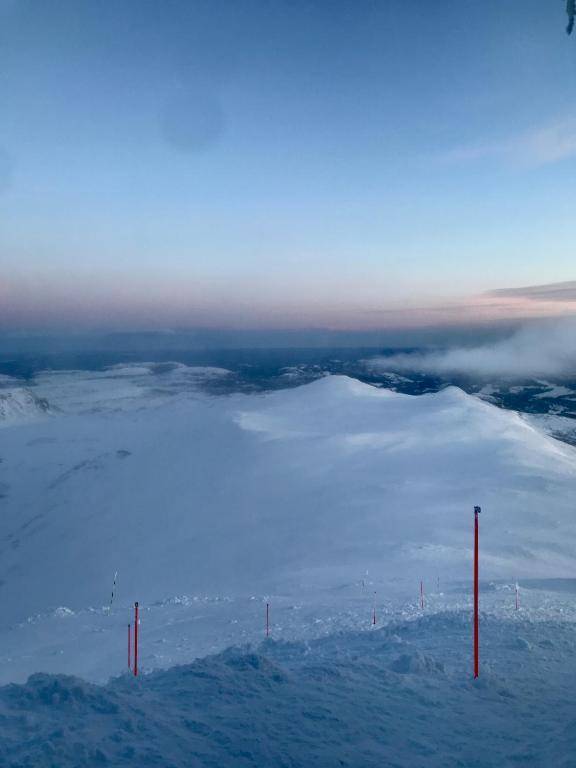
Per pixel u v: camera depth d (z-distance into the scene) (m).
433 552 39.16
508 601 19.41
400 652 9.12
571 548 43.62
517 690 6.89
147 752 4.95
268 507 65.88
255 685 6.70
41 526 76.12
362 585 28.12
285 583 33.28
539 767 4.81
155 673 7.52
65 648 19.31
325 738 5.38
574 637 9.91
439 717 6.00
